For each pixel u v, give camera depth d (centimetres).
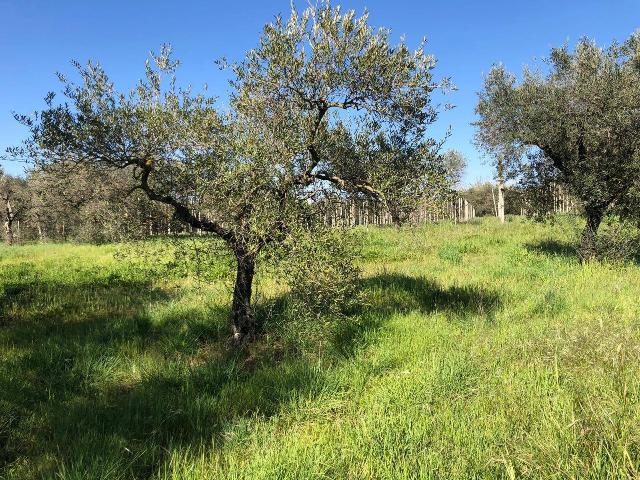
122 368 592
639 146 1062
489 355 532
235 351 632
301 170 631
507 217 3525
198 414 438
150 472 365
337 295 584
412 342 609
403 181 608
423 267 1203
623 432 318
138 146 540
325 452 356
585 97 1079
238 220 579
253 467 341
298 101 598
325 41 557
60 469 354
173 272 1193
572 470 289
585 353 490
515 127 1210
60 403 494
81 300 992
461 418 390
